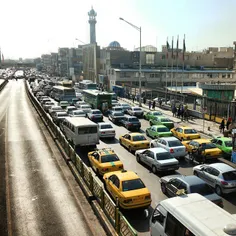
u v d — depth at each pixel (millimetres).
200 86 44156
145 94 58094
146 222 12656
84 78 109875
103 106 45000
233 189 15258
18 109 48688
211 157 21281
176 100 50000
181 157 22578
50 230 11930
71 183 16984
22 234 11641
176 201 9547
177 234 8578
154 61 87688
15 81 123438
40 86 83750
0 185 16562
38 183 16922
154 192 15875
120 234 10617
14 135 29703
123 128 34406
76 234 11656
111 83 80062
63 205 14156
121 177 14125
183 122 37312
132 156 23031
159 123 32875
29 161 21156
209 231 7555
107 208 12312
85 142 24188
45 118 35688
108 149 19500
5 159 21594
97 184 13820
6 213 13297
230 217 8352
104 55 87875
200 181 13859
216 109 37312
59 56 161875
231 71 82125
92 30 158250
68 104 50344
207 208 8938
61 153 23016
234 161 20797
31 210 13602
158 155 18984
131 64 84875
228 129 31531
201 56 92250
